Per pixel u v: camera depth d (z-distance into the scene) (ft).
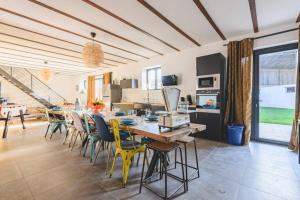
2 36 13.12
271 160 9.28
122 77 24.25
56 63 23.54
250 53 12.24
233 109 13.16
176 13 9.78
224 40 14.19
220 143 12.60
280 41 11.59
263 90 13.14
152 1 8.55
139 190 6.36
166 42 14.75
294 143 10.75
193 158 9.64
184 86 16.97
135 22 10.86
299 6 9.09
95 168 8.41
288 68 13.21
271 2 8.71
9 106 16.29
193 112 14.30
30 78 30.83
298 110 10.57
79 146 12.11
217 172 7.86
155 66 20.08
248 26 11.61
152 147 6.10
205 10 9.48
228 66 13.39
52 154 10.44
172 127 5.86
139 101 21.79
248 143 12.27
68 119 13.52
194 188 6.51
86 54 11.30
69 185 6.77
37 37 13.32
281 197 5.91
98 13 9.65
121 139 8.18
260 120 13.15
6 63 23.81
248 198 5.86
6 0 8.30
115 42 14.64
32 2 8.48
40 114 25.29
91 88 30.32
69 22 10.76
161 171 7.32
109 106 22.97
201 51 15.65
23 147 11.85
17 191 6.31
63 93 34.58
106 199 5.85
